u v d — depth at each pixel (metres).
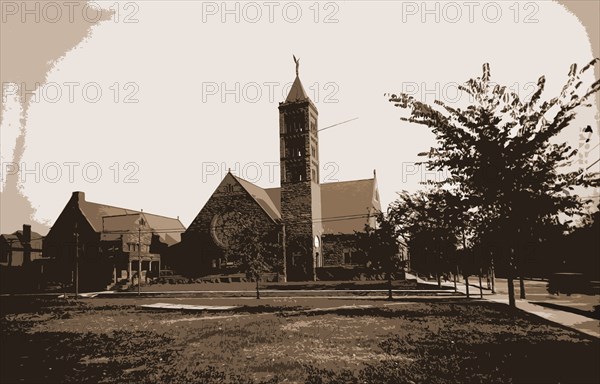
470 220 21.45
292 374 10.61
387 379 9.88
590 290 29.69
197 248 59.09
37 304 39.16
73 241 63.50
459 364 11.09
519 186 19.70
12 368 11.85
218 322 21.98
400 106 21.06
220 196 59.53
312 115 61.62
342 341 15.19
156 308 31.80
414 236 37.97
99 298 47.81
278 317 23.41
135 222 64.62
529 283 51.78
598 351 12.13
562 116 18.88
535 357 11.54
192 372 11.10
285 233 57.38
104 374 11.02
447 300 31.58
